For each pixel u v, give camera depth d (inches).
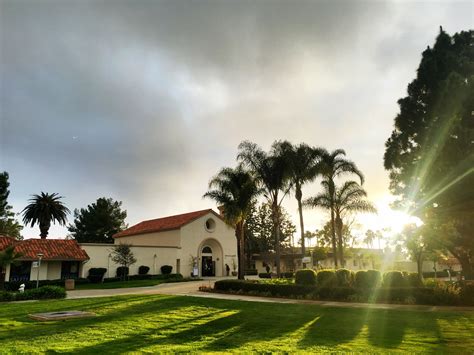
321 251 2204.7
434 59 727.7
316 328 498.9
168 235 1982.0
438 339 419.5
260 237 2736.2
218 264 2023.9
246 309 690.8
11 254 1119.6
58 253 1569.9
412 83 765.9
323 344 402.9
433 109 658.8
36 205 2277.3
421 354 349.7
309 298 852.6
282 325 524.7
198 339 437.4
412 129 752.3
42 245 1596.9
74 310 681.6
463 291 705.0
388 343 403.5
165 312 656.4
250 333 470.9
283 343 410.0
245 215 1315.2
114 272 1713.8
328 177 1353.3
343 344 401.4
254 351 370.0
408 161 745.0
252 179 1310.3
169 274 1766.7
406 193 762.2
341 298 816.9
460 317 559.2
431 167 628.4
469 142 573.0
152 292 1107.3
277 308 699.4
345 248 2320.4
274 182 1307.8
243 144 1342.3
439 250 957.2
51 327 511.8
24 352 370.3
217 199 1299.2
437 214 650.2
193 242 1952.5
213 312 655.1
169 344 410.3
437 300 716.7
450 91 599.8
